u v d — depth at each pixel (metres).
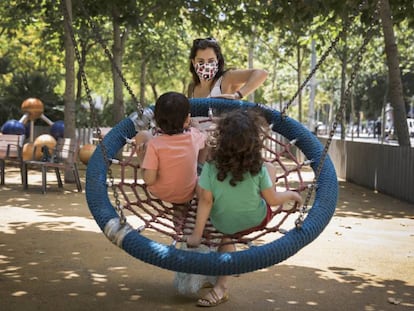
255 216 4.36
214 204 4.32
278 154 4.82
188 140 4.55
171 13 17.31
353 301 5.18
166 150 4.46
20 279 5.61
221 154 4.16
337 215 10.31
